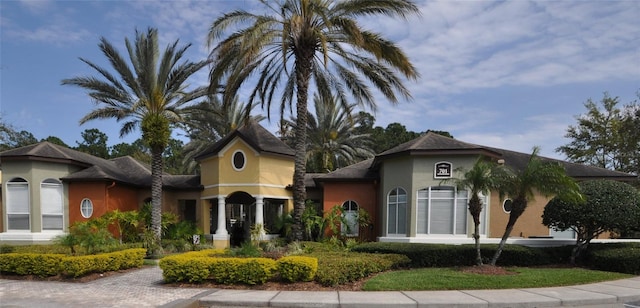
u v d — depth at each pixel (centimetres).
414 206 1524
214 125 2817
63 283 1012
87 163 1961
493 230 1673
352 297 822
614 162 2830
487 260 1268
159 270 1225
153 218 1744
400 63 1457
